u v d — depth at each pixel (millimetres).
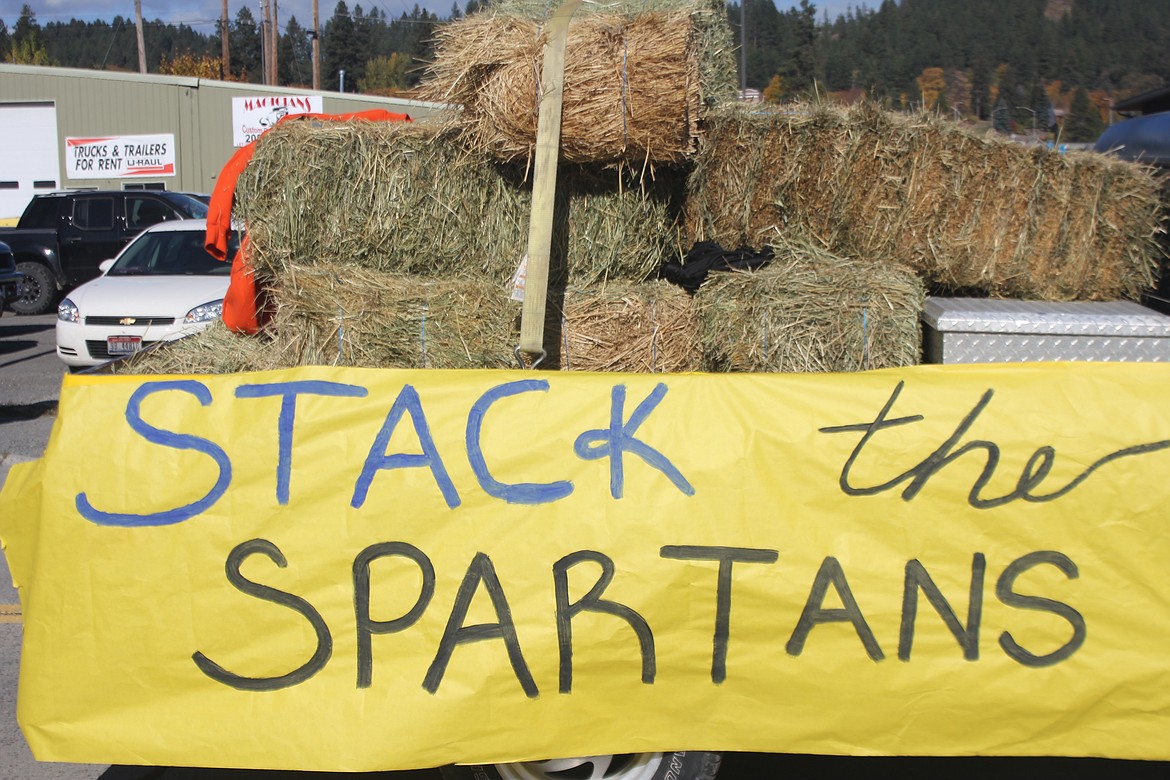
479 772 2986
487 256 4328
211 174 27797
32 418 8281
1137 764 3682
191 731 2742
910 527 2721
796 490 2721
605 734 2752
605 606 2709
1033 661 2715
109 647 2756
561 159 4035
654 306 4027
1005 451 2719
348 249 4324
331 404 2756
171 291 8672
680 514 2711
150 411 2781
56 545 2762
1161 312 3824
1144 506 2709
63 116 28094
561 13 3820
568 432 2736
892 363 3623
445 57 4062
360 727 2711
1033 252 4059
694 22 3992
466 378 2768
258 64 79375
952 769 3662
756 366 3693
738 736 2754
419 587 2721
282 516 2738
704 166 4312
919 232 4020
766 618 2715
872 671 2717
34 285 15438
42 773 3600
